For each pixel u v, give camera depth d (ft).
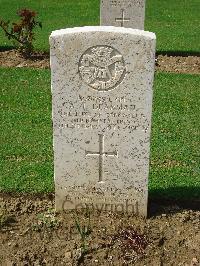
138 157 7.42
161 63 15.31
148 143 7.32
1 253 7.13
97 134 7.34
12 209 7.97
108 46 6.81
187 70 14.71
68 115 7.25
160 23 21.06
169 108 11.81
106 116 7.22
